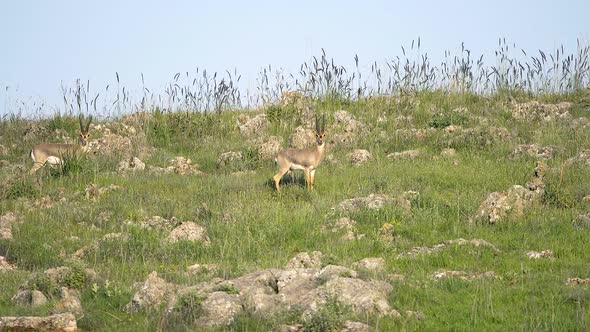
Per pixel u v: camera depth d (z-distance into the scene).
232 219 58.47
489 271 43.78
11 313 38.59
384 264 45.75
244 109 98.56
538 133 78.94
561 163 68.19
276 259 49.22
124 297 41.06
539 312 36.09
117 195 66.06
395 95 96.12
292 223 56.78
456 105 92.69
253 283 40.59
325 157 77.06
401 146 80.31
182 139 88.81
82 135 77.56
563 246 48.62
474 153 75.88
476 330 34.69
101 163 78.25
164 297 39.78
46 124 91.25
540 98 94.19
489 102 92.81
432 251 48.62
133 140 85.25
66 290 41.25
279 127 88.88
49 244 54.22
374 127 86.44
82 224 59.19
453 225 54.38
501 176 67.06
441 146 78.50
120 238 53.47
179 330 35.97
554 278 41.53
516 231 52.88
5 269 49.44
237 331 35.91
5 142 87.44
